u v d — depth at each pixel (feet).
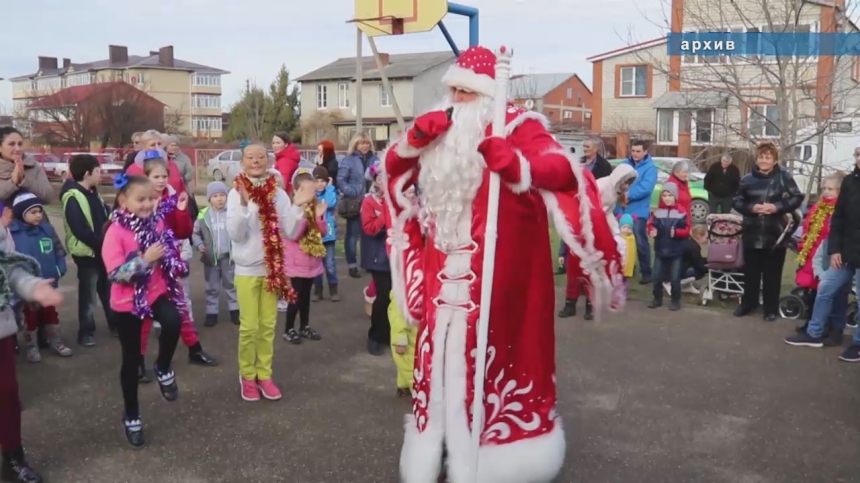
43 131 135.33
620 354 20.81
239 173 16.70
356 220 31.27
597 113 106.52
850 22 37.47
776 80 41.06
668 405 16.94
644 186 29.89
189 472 13.55
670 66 43.68
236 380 18.51
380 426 15.66
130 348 14.40
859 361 20.21
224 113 252.83
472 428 10.16
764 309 24.70
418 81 147.23
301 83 162.30
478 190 10.25
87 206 20.77
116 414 16.24
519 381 10.67
